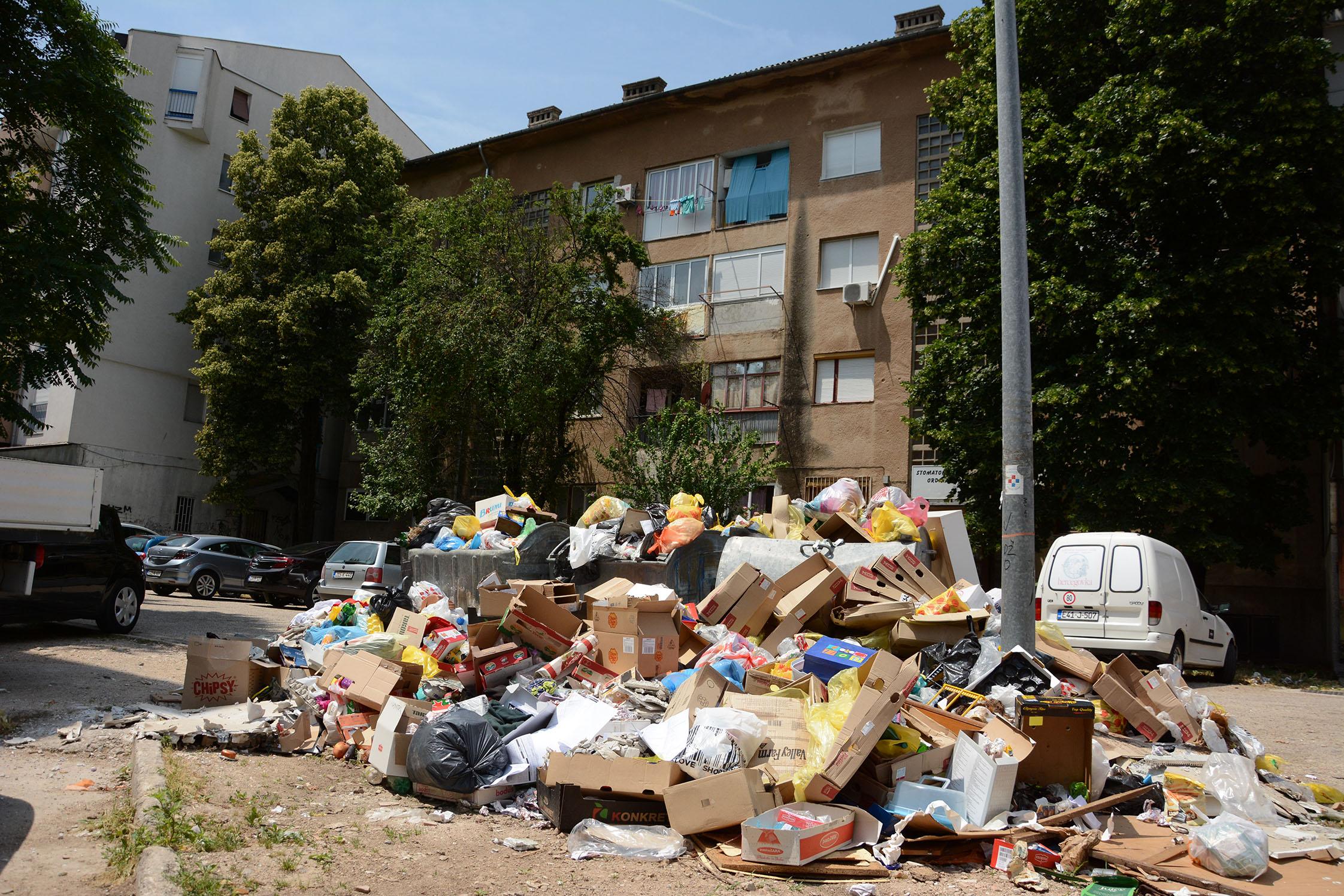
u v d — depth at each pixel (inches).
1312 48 588.4
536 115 1248.2
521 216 932.0
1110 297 617.3
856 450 880.3
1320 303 670.5
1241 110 607.8
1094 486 615.2
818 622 314.2
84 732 270.8
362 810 210.7
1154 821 206.1
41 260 446.9
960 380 692.1
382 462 943.7
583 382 934.4
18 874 161.3
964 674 261.7
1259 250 574.6
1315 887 168.9
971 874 180.2
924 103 906.1
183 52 1268.5
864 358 897.5
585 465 1008.9
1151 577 462.3
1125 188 607.8
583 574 383.2
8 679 339.6
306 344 1080.2
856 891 167.0
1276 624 738.2
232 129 1307.8
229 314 1069.1
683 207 1016.9
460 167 1218.6
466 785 212.4
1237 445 743.1
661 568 362.9
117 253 518.0
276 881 162.1
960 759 205.9
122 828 186.5
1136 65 646.5
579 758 200.7
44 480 417.4
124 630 483.5
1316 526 726.5
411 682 279.6
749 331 958.4
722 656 267.7
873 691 198.8
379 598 398.9
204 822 190.2
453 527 466.0
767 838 176.6
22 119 477.7
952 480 717.3
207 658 306.3
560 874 172.9
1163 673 288.8
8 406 475.2
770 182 980.6
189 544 811.4
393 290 941.8
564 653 294.7
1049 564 494.6
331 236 1115.9
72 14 478.3
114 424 1179.9
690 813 189.8
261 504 1302.9
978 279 679.7
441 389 848.9
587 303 920.9
